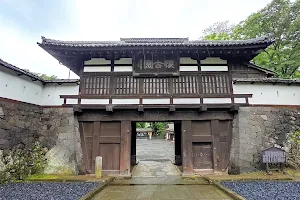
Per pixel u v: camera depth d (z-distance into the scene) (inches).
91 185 338.6
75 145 427.5
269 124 433.1
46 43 377.1
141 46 392.5
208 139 428.5
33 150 408.2
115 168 418.9
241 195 277.3
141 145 1401.3
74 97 424.5
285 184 336.8
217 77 438.0
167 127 2041.1
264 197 267.9
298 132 432.8
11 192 292.7
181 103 420.5
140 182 371.2
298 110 442.9
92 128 437.4
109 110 407.2
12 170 352.2
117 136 430.9
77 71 518.0
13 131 357.4
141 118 434.0
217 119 435.2
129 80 434.9
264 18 770.2
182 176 408.8
